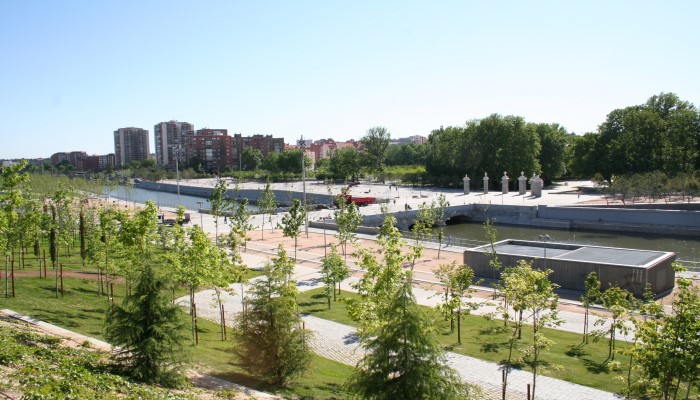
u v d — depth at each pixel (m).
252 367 21.28
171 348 19.06
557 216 84.19
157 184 198.25
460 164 133.38
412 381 15.24
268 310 21.23
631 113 108.75
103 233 32.09
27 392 12.95
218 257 29.75
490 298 38.28
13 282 29.59
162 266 28.72
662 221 75.06
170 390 17.98
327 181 158.75
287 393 20.42
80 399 13.51
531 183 107.75
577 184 143.88
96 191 118.69
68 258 48.28
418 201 102.25
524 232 80.81
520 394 21.92
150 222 29.34
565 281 40.97
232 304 37.56
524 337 29.22
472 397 17.42
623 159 106.00
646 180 89.19
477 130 129.12
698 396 15.71
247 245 62.16
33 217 32.12
